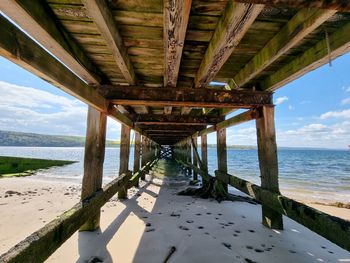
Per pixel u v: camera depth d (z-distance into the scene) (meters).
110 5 1.80
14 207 5.04
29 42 1.44
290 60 2.94
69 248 2.73
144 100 3.45
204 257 2.57
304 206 2.44
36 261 1.50
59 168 17.75
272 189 3.44
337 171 21.89
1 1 1.31
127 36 2.32
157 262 2.43
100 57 2.87
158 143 22.55
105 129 3.53
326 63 2.49
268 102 3.65
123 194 5.73
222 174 5.55
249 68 3.04
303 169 24.05
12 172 13.87
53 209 4.89
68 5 1.78
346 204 6.24
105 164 22.77
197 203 5.41
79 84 2.34
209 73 2.82
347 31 2.00
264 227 3.69
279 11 1.92
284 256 2.67
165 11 1.52
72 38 2.35
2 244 2.99
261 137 3.72
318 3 1.08
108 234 3.22
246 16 1.61
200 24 2.09
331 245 3.05
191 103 3.51
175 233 3.33
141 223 3.78
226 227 3.65
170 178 10.85
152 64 3.10
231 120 5.04
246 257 2.62
